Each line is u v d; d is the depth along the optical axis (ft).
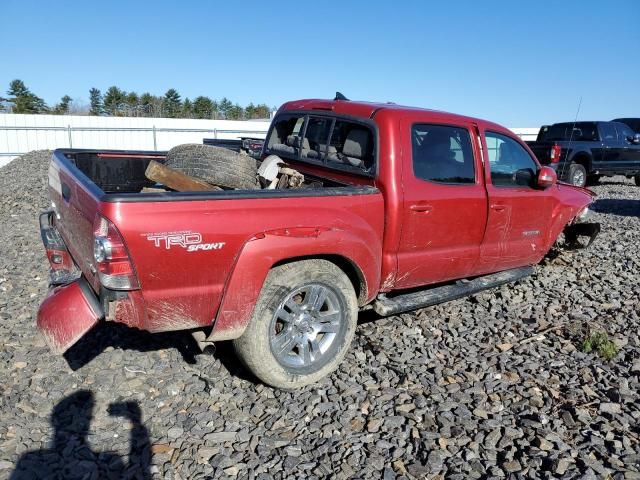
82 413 10.69
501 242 16.19
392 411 11.14
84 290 10.66
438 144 14.05
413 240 13.60
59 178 13.08
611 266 22.17
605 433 10.46
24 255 21.25
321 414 11.03
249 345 11.01
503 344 14.39
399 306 13.66
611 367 13.24
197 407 11.10
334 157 14.48
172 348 13.48
